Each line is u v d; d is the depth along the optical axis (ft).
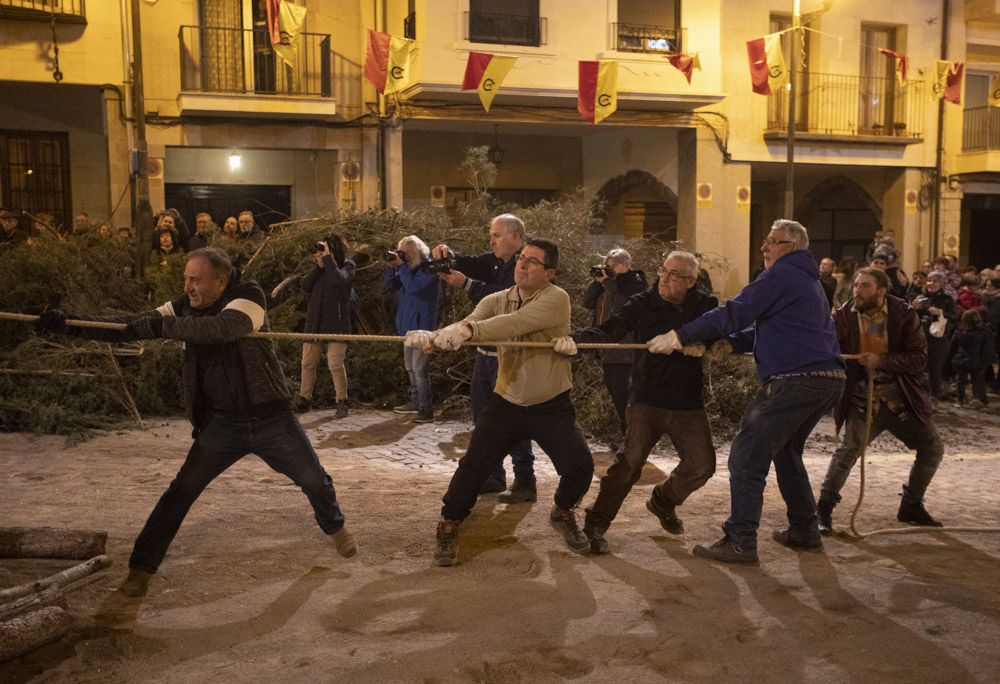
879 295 19.75
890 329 19.74
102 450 26.32
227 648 12.78
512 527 19.16
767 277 16.96
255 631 13.37
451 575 15.97
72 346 32.81
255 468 23.90
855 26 67.46
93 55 51.60
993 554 18.31
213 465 14.84
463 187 68.18
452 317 36.35
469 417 33.68
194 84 53.67
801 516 18.10
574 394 32.45
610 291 27.20
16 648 12.09
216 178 57.98
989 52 72.84
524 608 14.40
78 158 54.70
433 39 54.44
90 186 55.06
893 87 69.36
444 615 14.06
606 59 57.72
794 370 16.93
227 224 44.75
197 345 14.57
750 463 17.04
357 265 38.93
